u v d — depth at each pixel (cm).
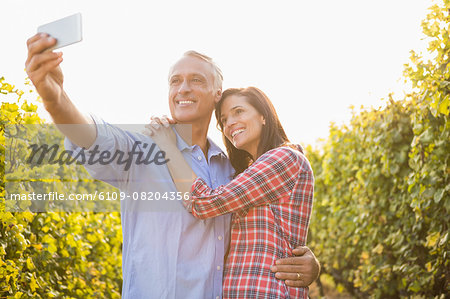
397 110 513
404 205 510
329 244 719
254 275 257
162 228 252
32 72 197
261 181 263
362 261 605
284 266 259
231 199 255
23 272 350
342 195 679
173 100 277
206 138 297
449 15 391
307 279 264
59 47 195
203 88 277
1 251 304
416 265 462
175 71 276
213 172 288
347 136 648
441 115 413
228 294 258
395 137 510
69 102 215
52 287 381
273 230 266
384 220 561
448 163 405
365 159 579
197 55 280
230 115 296
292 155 276
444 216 424
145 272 248
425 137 415
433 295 450
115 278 507
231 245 269
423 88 405
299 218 276
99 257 482
